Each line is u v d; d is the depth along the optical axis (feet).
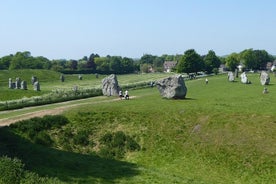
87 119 155.43
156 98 193.57
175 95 188.03
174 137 138.51
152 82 328.49
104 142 142.82
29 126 147.95
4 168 84.38
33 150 110.22
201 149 129.08
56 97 233.76
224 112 147.74
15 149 106.63
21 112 189.57
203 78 422.82
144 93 253.44
